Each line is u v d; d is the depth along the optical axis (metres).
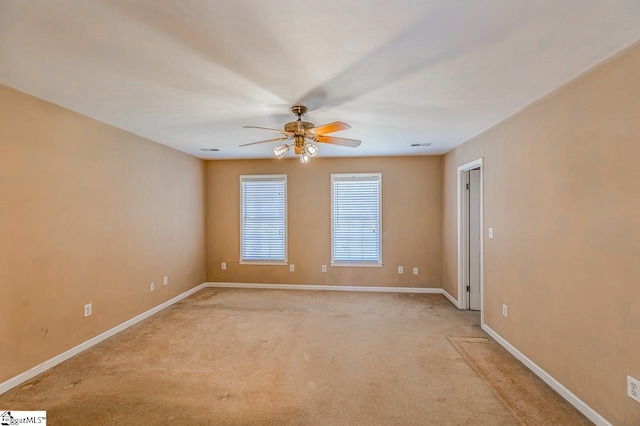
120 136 3.52
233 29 1.56
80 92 2.42
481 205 3.61
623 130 1.79
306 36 1.63
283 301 4.68
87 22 1.50
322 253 5.38
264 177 5.46
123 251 3.57
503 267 3.12
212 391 2.34
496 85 2.28
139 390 2.35
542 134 2.51
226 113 2.93
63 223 2.81
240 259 5.52
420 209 5.20
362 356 2.91
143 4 1.36
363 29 1.57
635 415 1.73
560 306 2.30
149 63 1.94
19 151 2.43
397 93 2.43
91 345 3.11
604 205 1.92
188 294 4.99
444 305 4.50
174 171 4.62
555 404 2.18
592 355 2.00
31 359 2.53
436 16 1.46
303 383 2.45
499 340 3.19
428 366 2.72
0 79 2.18
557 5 1.38
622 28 1.56
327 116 3.02
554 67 1.99
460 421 2.01
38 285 2.58
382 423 1.99
